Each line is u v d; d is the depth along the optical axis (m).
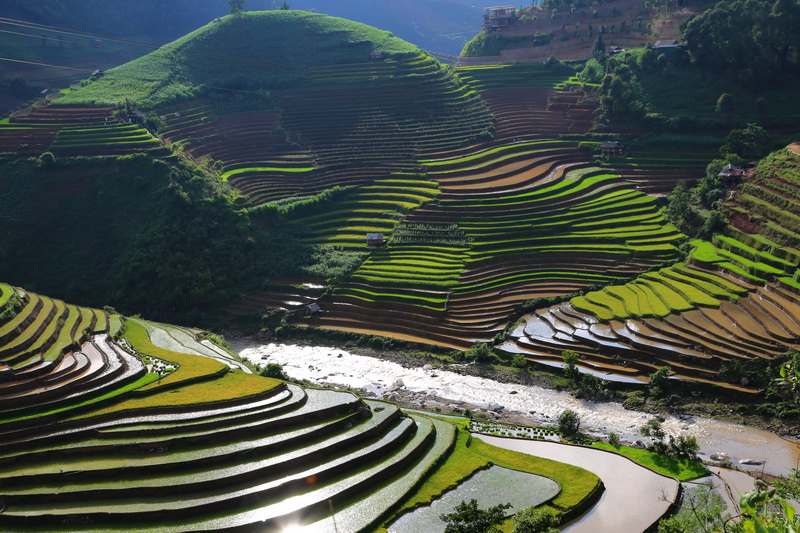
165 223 103.69
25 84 159.88
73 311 84.75
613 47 145.75
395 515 49.25
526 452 60.50
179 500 49.62
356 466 55.22
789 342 69.25
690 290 84.00
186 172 111.69
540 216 106.25
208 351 80.06
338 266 102.38
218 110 144.38
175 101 142.38
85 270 102.00
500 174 118.75
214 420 58.22
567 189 112.19
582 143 124.50
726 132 116.25
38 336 73.62
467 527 38.41
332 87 150.50
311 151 132.25
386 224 111.38
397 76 151.75
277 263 105.62
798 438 60.72
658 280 89.12
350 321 93.12
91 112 127.88
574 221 103.94
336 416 60.75
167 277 99.31
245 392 63.38
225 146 132.50
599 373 74.25
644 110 124.06
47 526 48.19
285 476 52.75
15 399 60.38
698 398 68.44
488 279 95.50
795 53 120.69
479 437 63.69
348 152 131.00
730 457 58.84
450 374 79.62
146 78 149.25
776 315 73.50
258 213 112.88
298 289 100.12
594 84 137.12
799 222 84.56
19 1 191.00
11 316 75.19
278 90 151.50
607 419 67.44
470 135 133.12
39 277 101.12
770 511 27.61
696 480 54.09
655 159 117.12
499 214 107.75
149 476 52.44
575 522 48.81
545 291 92.12
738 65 122.88
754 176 99.25
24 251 103.44
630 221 102.81
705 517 36.59
